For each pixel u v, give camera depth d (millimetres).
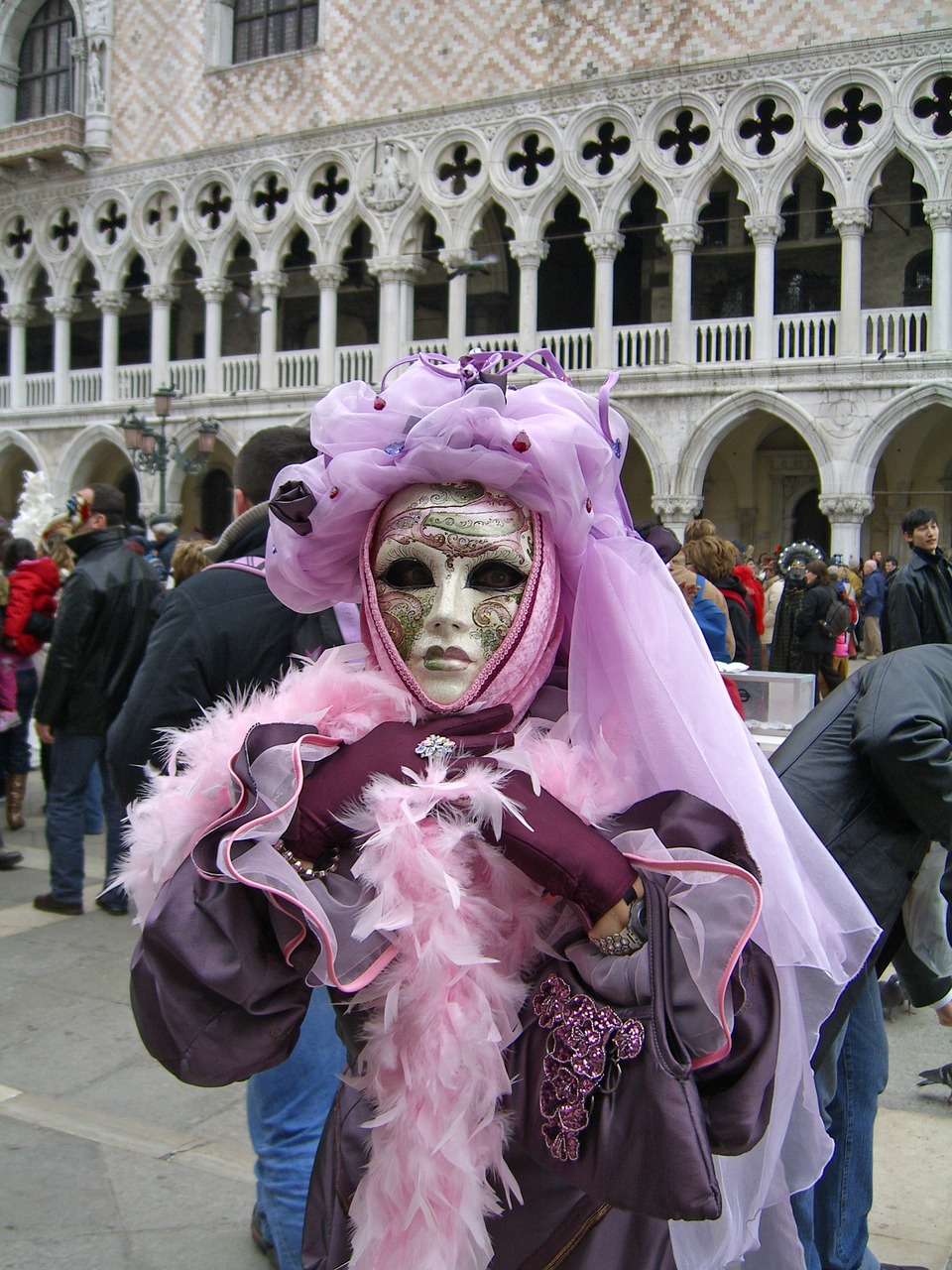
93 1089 3865
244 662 2668
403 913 1280
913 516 6871
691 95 19594
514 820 1339
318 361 23484
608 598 1534
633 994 1271
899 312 18766
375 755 1415
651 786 1533
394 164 22031
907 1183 3305
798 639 10430
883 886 2494
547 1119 1294
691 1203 1198
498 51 21016
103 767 6027
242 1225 2988
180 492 27047
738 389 19672
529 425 1480
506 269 24984
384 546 1527
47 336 30750
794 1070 1495
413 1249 1297
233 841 1310
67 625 5617
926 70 18109
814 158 19000
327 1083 2572
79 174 25812
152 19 24641
